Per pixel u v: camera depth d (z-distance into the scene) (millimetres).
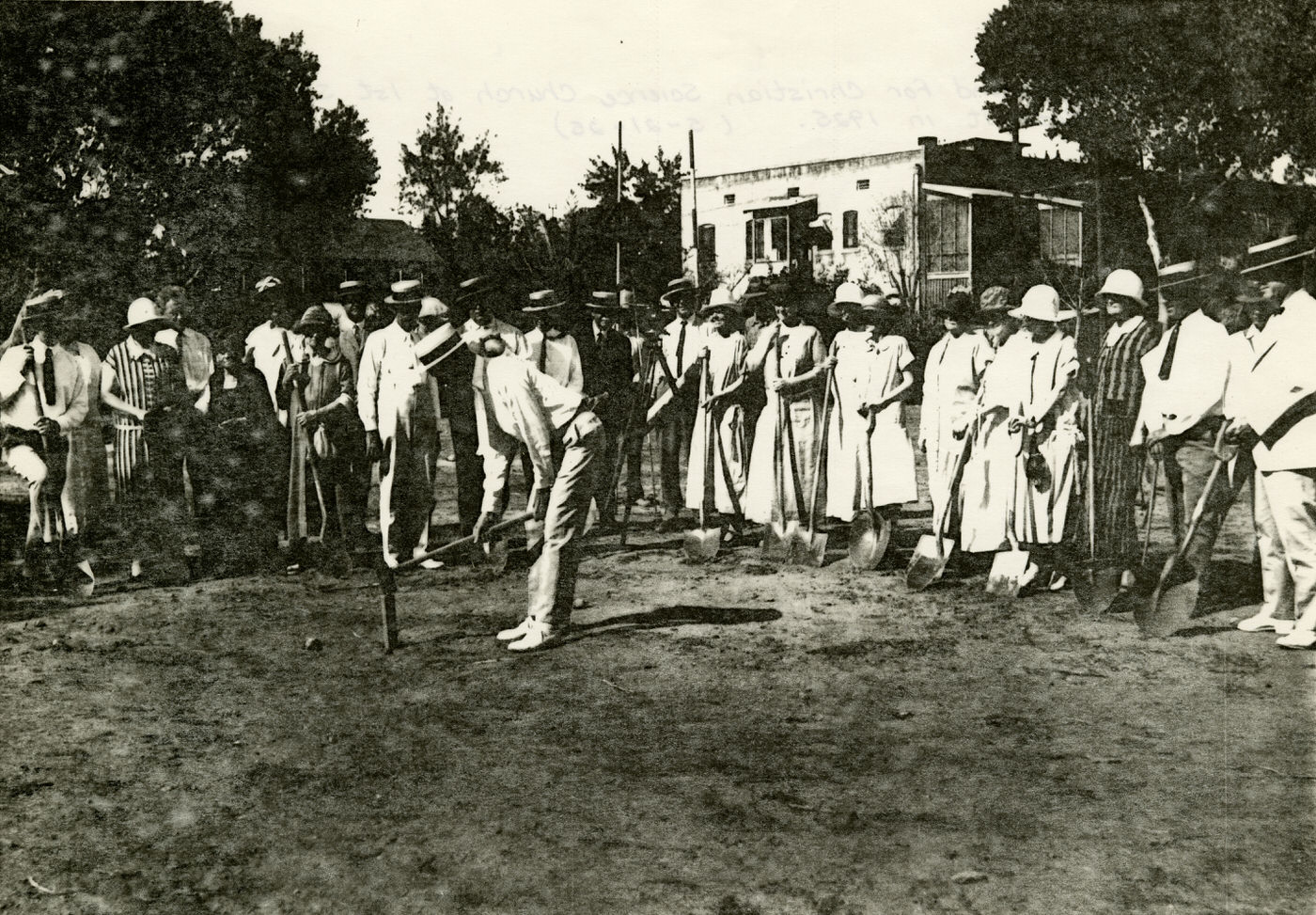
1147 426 7645
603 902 3697
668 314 12109
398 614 7691
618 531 10789
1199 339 7309
